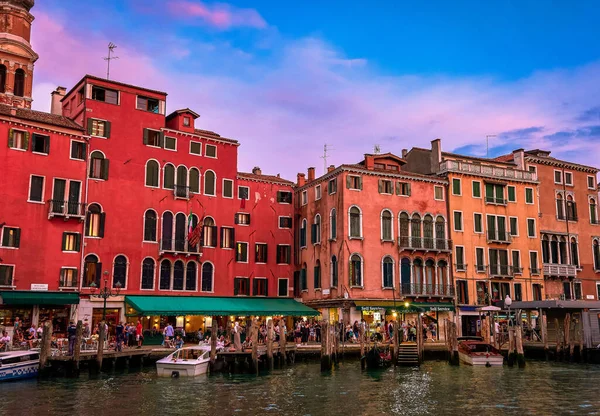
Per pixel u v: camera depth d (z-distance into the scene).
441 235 42.66
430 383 24.50
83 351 27.94
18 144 32.50
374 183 41.03
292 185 44.53
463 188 43.97
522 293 44.50
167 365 25.72
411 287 40.53
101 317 33.88
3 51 40.38
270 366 28.09
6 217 31.44
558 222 47.81
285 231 43.50
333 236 40.34
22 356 24.05
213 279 38.94
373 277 39.62
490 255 43.97
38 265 32.09
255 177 42.47
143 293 35.75
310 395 21.59
